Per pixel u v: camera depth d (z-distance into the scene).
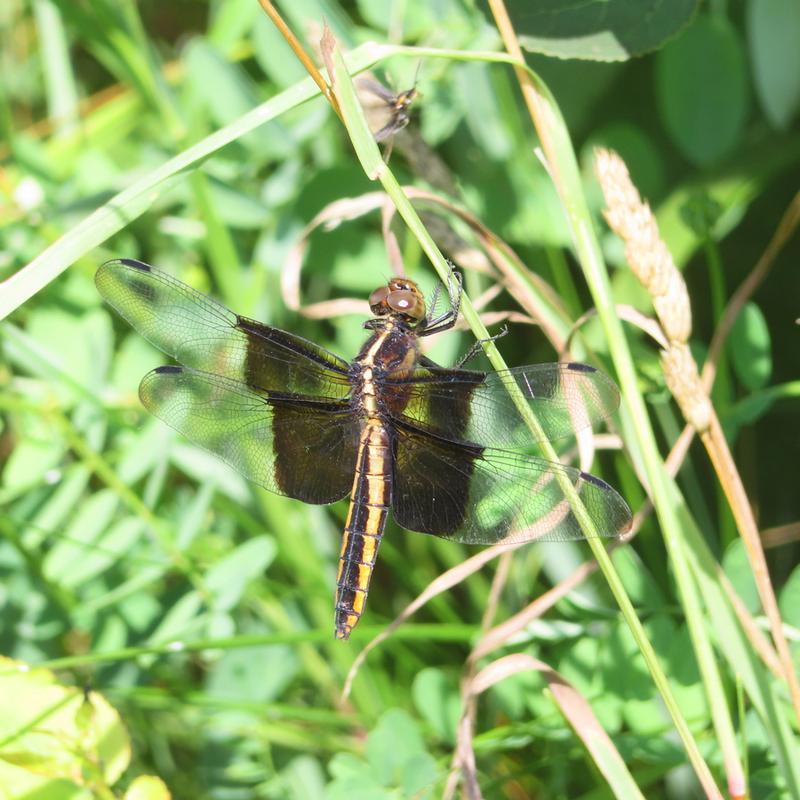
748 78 1.44
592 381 1.37
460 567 1.38
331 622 1.42
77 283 1.43
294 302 1.40
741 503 1.36
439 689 1.39
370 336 1.40
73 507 1.43
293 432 1.39
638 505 1.41
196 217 1.44
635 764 1.40
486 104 1.43
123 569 1.42
